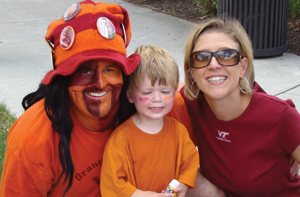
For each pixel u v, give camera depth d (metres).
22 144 1.57
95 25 1.50
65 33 1.49
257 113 1.80
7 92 4.08
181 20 7.18
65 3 9.28
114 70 1.58
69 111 1.66
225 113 1.85
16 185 1.64
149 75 1.73
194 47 1.85
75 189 1.77
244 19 4.94
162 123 1.90
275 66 4.79
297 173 2.04
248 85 1.82
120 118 1.89
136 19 7.39
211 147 2.00
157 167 1.85
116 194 1.72
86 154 1.73
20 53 5.51
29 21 7.43
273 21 4.91
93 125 1.71
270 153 1.85
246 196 2.01
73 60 1.46
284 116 1.76
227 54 1.71
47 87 1.61
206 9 7.28
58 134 1.64
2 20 7.50
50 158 1.63
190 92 1.99
